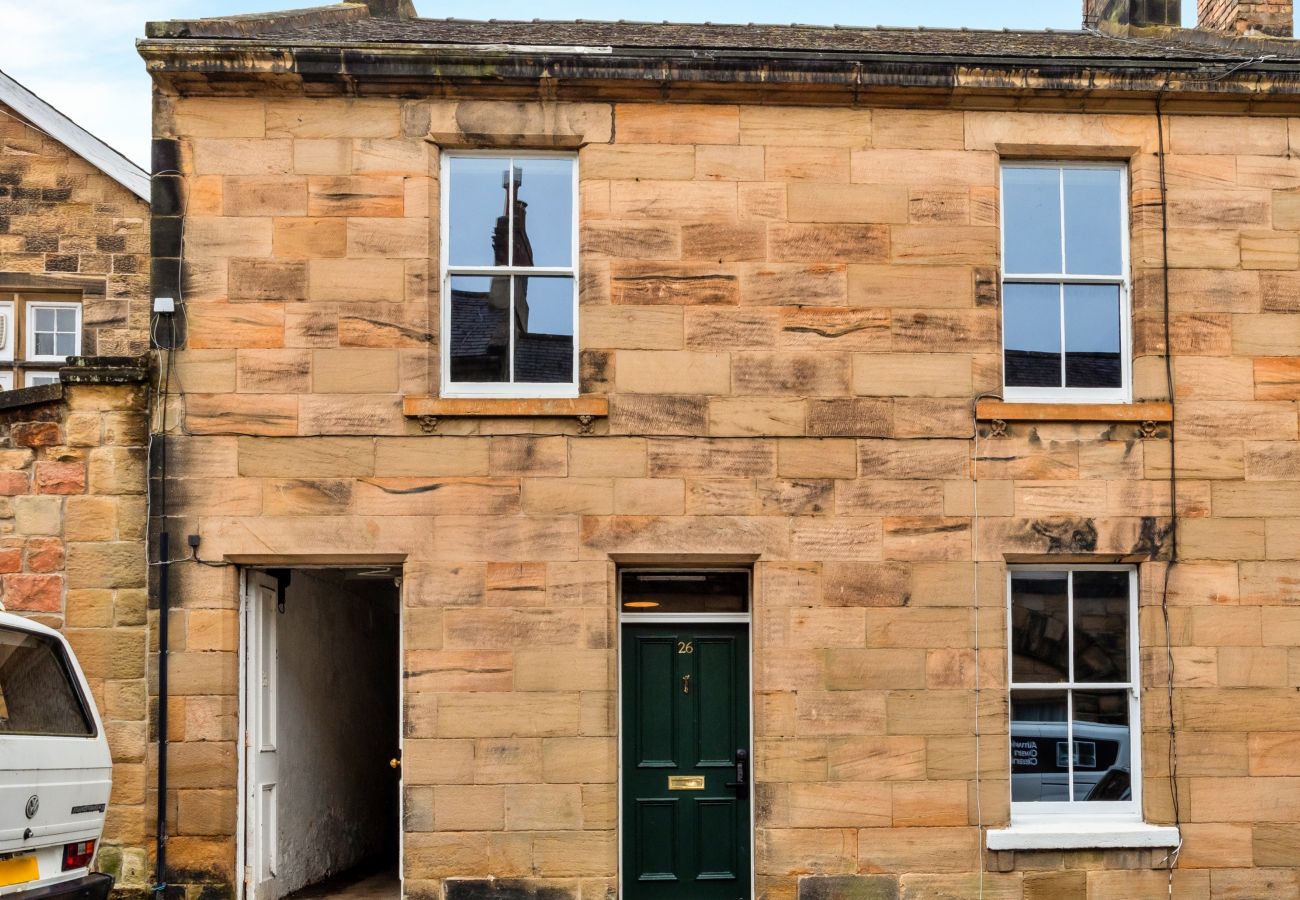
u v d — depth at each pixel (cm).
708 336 941
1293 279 971
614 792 908
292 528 909
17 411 916
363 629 1228
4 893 654
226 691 898
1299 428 956
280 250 929
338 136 940
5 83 1136
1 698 675
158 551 902
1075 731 949
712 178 953
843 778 914
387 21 1183
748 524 927
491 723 905
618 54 930
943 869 910
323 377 920
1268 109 980
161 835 880
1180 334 959
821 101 961
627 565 944
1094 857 916
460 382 949
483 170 970
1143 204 970
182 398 914
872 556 930
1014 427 945
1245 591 941
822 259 952
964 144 967
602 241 945
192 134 933
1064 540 936
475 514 917
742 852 946
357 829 1196
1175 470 946
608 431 928
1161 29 1218
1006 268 982
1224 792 925
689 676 962
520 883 894
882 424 941
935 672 924
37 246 1140
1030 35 1223
